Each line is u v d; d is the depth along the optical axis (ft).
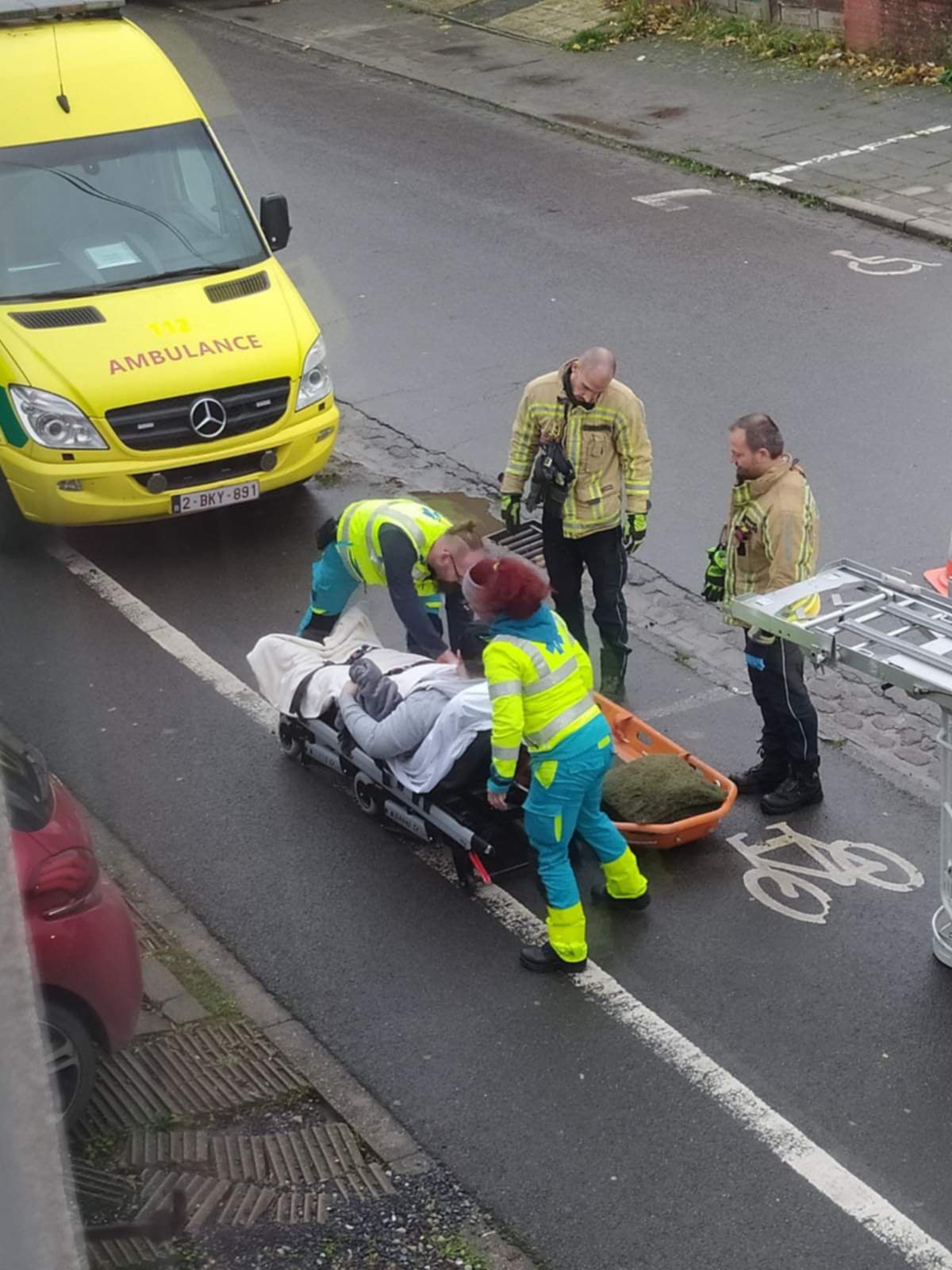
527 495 24.70
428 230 48.06
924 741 23.88
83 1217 9.20
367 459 33.88
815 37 63.05
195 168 32.40
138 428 28.32
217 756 23.24
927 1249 14.85
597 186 51.88
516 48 68.13
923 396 35.70
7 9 32.14
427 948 19.33
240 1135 15.55
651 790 21.13
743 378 36.96
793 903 20.13
